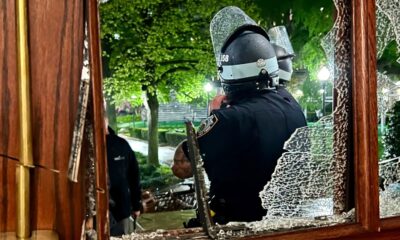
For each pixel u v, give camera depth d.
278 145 0.74
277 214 0.73
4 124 0.56
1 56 0.56
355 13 0.71
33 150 0.57
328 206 0.75
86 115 0.59
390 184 0.78
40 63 0.57
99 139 0.58
